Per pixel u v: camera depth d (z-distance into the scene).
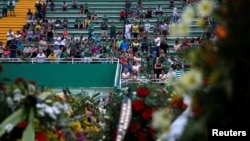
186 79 9.30
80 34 81.06
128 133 17.52
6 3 89.62
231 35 8.75
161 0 89.81
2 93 15.38
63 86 63.06
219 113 9.05
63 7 88.44
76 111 23.92
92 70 63.09
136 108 17.61
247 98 8.78
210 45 9.22
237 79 8.77
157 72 59.66
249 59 8.66
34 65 63.31
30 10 88.50
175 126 10.82
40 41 73.19
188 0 84.81
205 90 9.26
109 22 84.94
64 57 66.94
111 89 60.78
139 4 87.12
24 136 14.57
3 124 14.74
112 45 71.69
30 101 15.07
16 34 78.44
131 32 77.38
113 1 90.81
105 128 19.92
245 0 8.65
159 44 70.19
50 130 15.27
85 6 87.88
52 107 15.23
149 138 17.47
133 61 63.12
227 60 8.79
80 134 17.52
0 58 64.25
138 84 20.38
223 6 9.20
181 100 12.38
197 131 9.13
